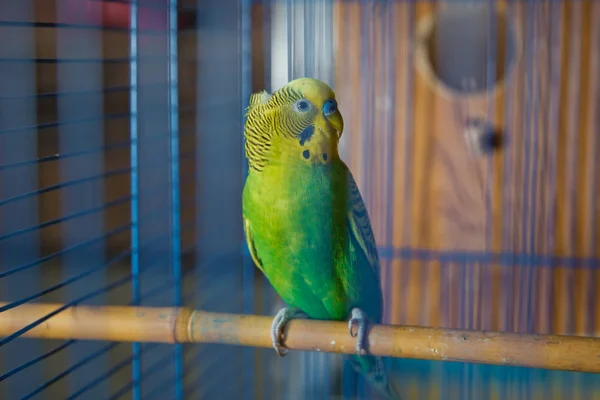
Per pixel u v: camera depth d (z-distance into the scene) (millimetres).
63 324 1083
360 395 1691
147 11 1357
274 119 1079
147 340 1084
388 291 1928
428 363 1814
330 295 1166
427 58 1829
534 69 1807
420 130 1860
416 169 1872
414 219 1900
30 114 2260
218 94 1660
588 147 1812
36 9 2027
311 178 1094
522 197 1854
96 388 1853
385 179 1857
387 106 1822
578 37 1771
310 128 1076
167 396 1722
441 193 1878
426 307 1930
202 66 1610
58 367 1974
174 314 1081
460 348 998
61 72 2242
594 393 1794
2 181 2361
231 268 1878
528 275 1897
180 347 1401
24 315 1079
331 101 1078
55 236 2463
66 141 2359
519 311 1812
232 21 1501
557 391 1810
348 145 1821
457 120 1849
